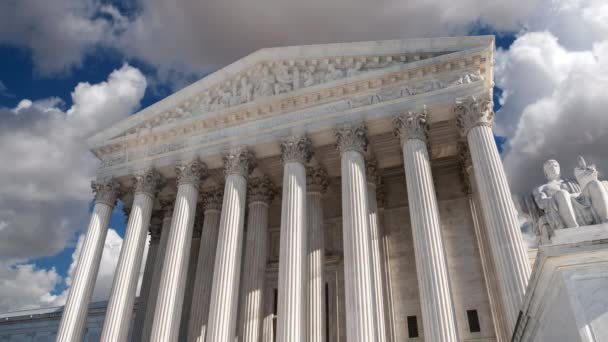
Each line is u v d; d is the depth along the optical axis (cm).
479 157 3055
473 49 3366
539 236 1436
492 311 3416
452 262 3838
